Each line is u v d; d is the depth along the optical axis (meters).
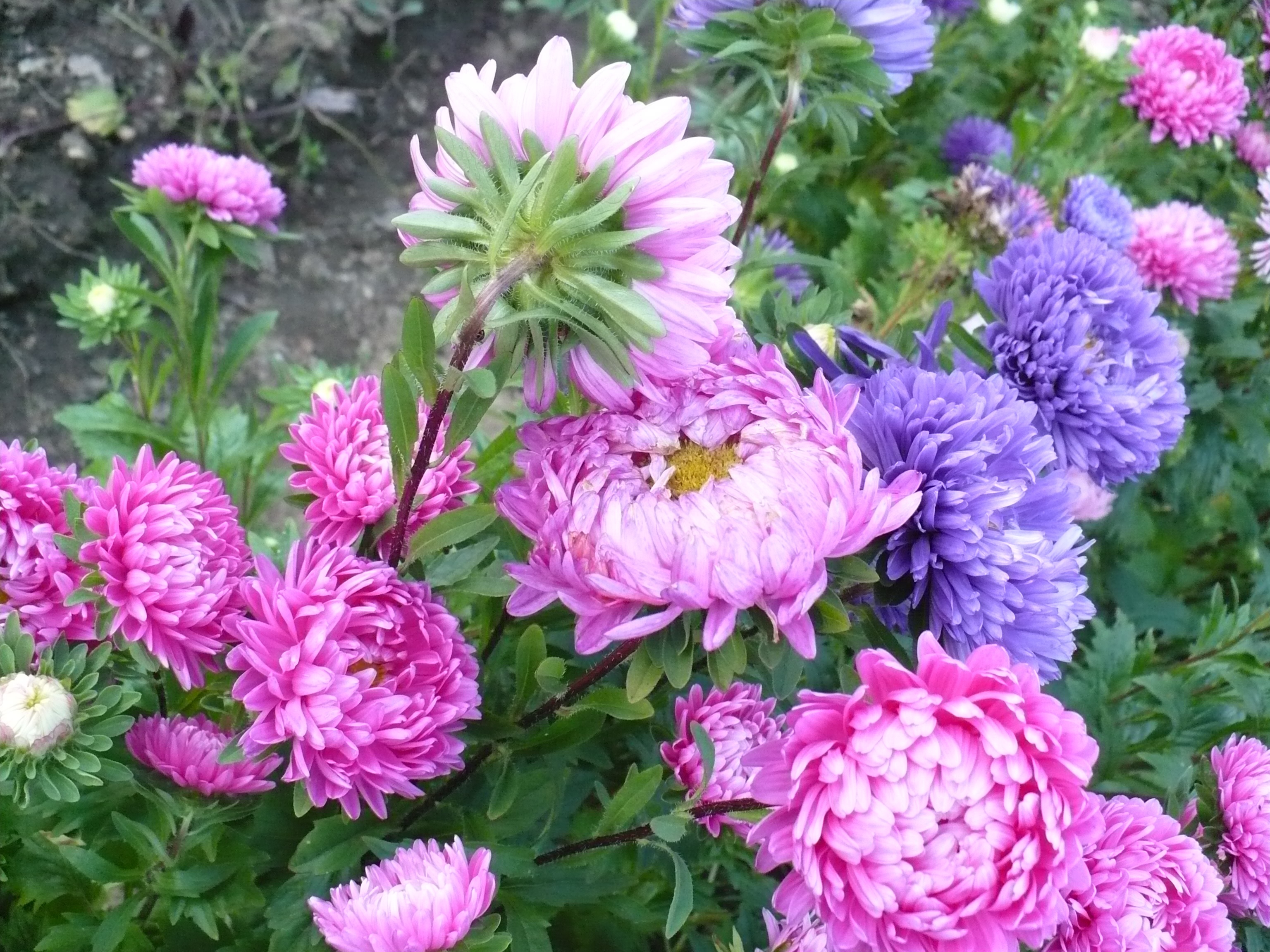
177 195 0.60
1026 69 1.11
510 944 0.42
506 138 0.32
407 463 0.39
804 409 0.36
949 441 0.39
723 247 0.34
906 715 0.33
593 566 0.35
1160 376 0.53
